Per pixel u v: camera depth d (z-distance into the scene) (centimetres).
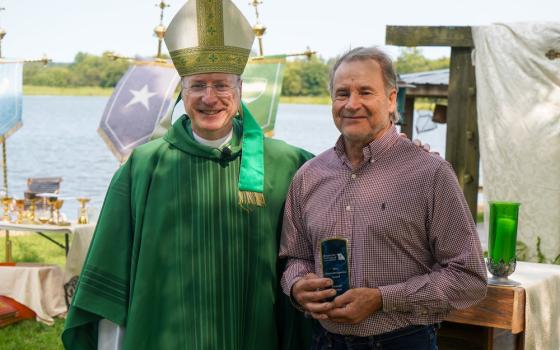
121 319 294
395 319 250
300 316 305
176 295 289
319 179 268
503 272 304
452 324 331
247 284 294
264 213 297
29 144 3031
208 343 287
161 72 565
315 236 262
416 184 250
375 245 250
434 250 252
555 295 326
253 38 299
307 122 4569
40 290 616
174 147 301
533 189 616
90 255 297
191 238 291
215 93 287
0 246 981
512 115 621
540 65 609
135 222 297
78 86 8925
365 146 258
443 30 646
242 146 301
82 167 2155
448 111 669
